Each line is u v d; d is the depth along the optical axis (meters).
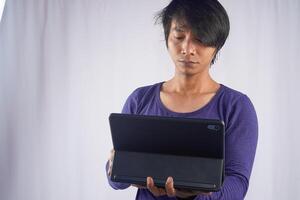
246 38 1.80
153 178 0.96
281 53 1.79
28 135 1.88
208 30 1.03
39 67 1.87
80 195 1.87
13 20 1.86
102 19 1.85
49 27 1.86
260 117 1.79
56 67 1.86
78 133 1.86
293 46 1.79
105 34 1.85
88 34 1.86
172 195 0.96
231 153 1.01
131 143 0.98
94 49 1.86
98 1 1.86
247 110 1.05
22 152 1.88
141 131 0.95
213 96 1.08
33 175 1.89
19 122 1.87
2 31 1.86
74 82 1.86
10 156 1.88
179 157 0.96
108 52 1.85
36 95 1.87
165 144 0.95
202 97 1.08
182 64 1.07
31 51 1.86
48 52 1.86
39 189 1.89
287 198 1.79
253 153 1.03
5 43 1.87
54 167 1.88
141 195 1.10
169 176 0.95
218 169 0.93
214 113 1.06
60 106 1.87
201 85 1.10
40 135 1.87
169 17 1.09
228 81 1.79
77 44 1.86
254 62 1.79
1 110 1.87
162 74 1.83
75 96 1.86
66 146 1.87
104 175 1.86
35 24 1.86
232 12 1.80
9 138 1.88
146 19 1.83
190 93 1.10
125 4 1.85
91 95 1.86
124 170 0.98
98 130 1.86
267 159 1.79
